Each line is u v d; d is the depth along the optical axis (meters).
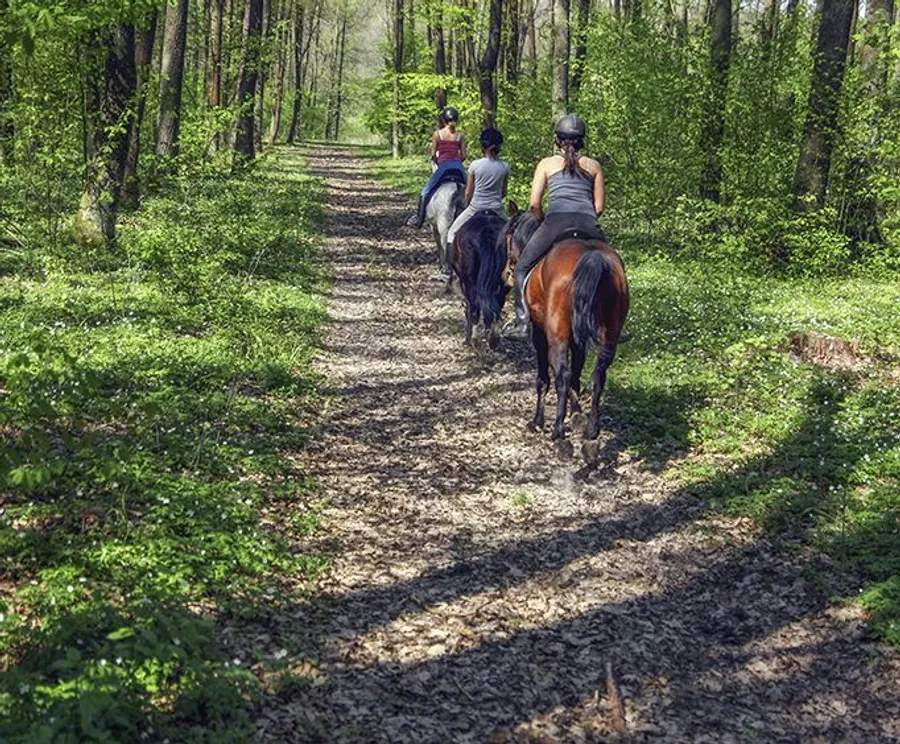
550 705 5.22
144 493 6.99
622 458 9.08
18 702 4.10
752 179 19.22
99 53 14.96
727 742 4.97
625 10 28.59
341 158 54.75
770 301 15.37
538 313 8.77
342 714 4.95
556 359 8.25
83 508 6.68
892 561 6.73
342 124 96.25
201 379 10.15
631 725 5.08
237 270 16.77
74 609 5.29
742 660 5.77
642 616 6.27
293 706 4.93
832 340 11.91
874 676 5.56
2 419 5.39
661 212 21.39
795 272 17.58
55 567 5.85
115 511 6.67
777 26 21.39
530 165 24.53
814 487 8.12
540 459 9.08
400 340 13.81
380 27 82.75
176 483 7.26
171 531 6.50
